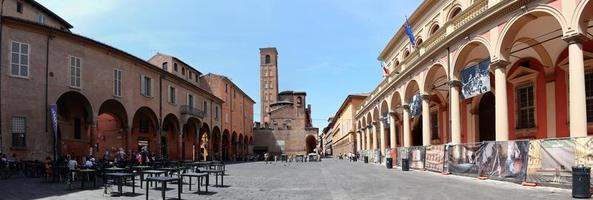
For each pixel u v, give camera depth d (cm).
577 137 1424
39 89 2805
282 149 9588
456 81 2269
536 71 2308
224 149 6775
